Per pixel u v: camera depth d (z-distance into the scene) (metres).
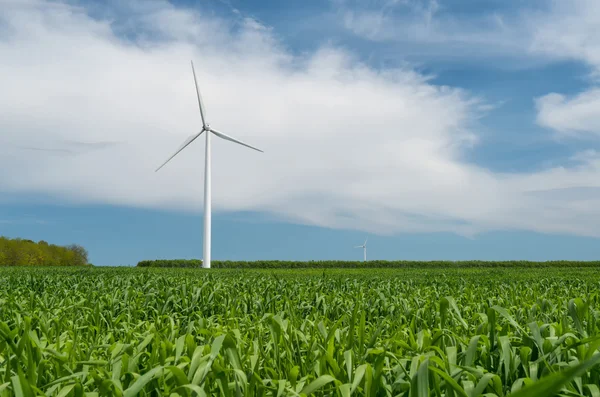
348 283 12.65
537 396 1.28
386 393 2.85
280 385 2.54
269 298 9.06
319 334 4.47
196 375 2.64
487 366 3.40
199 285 10.41
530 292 9.91
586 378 2.90
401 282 13.29
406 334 4.84
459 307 7.45
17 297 8.85
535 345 3.42
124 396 2.35
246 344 4.22
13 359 3.38
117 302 8.36
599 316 5.13
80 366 3.37
